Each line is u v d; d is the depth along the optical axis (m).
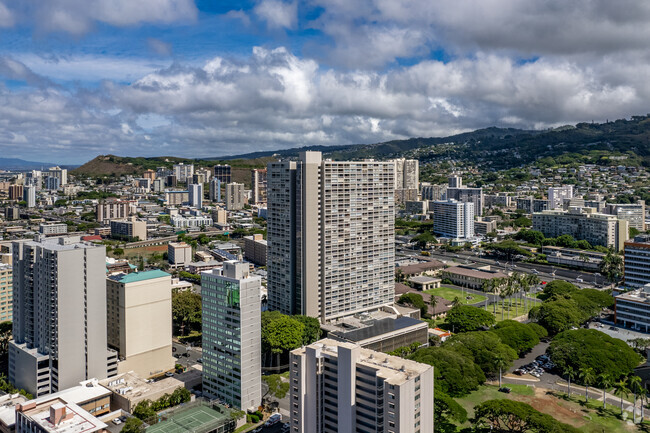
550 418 194.38
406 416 161.88
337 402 180.00
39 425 188.50
